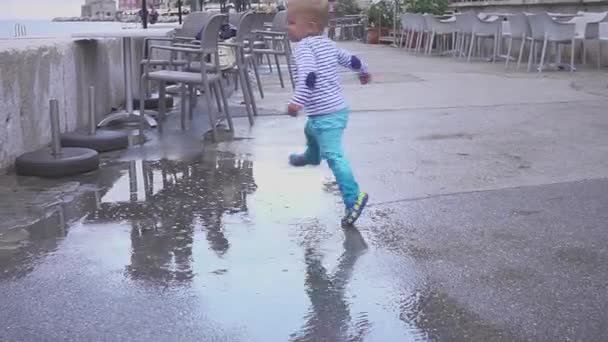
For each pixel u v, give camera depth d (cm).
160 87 777
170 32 830
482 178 552
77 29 822
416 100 970
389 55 1830
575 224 443
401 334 306
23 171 556
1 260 385
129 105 800
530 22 1329
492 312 325
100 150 647
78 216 461
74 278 363
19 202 489
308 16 430
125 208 479
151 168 590
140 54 966
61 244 410
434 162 607
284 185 535
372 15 2423
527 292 346
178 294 345
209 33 703
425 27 1858
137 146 681
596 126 754
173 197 505
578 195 503
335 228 439
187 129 773
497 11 1866
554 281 358
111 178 556
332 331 309
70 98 713
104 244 411
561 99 955
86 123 770
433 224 446
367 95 1027
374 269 375
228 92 1094
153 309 329
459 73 1328
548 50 1511
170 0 1747
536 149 650
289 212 471
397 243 413
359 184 538
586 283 355
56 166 552
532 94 1009
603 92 1012
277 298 341
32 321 317
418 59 1689
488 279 361
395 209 477
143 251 400
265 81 1257
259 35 1172
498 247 405
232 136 729
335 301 338
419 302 337
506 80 1195
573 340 300
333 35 2695
